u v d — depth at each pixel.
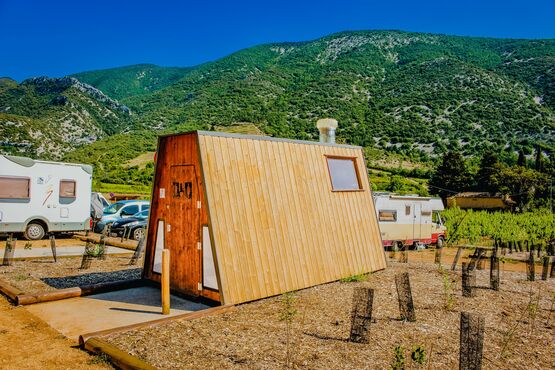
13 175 16.75
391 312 7.27
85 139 134.00
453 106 128.88
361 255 10.62
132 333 5.88
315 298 8.10
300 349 5.43
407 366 4.97
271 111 150.50
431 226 20.66
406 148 105.69
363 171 11.55
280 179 9.08
